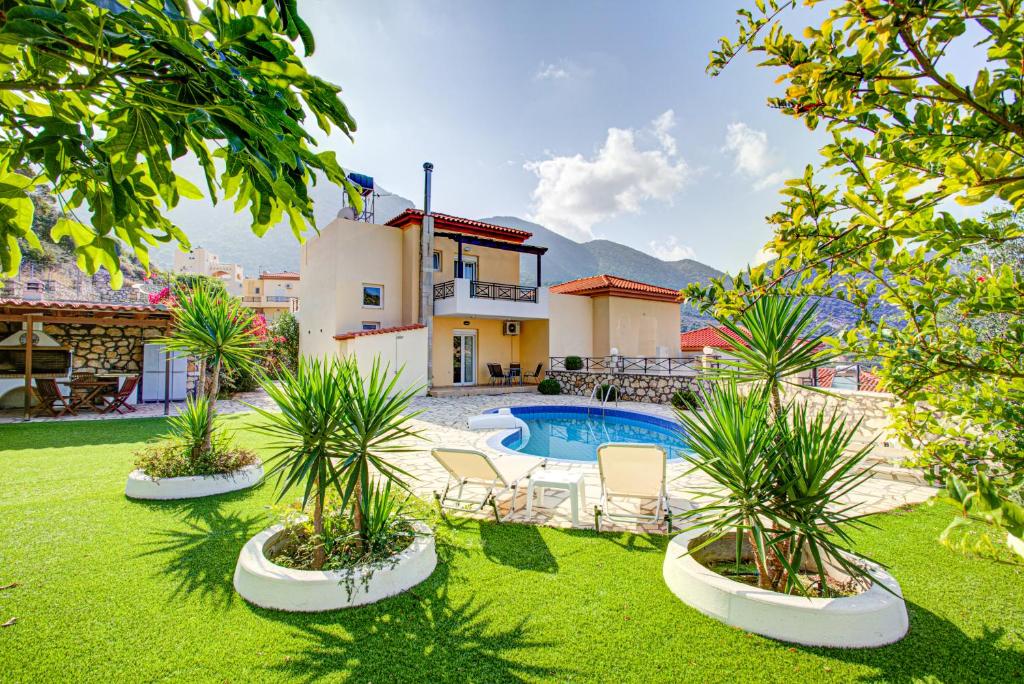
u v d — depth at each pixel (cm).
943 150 121
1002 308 186
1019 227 129
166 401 1155
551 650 266
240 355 614
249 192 198
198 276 638
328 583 306
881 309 230
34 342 1256
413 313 1714
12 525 436
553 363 1898
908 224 138
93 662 252
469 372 1923
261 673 246
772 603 279
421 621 294
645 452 441
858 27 121
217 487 533
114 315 1106
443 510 503
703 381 363
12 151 173
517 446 1002
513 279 2022
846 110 129
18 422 1003
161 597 317
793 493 283
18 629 279
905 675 246
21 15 117
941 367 206
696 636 279
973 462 214
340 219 1683
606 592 330
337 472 341
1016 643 272
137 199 182
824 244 163
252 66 152
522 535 436
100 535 417
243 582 320
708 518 319
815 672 248
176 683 238
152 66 142
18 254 187
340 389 346
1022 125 113
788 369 337
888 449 675
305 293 2033
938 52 121
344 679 242
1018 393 194
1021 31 108
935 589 334
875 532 443
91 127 182
